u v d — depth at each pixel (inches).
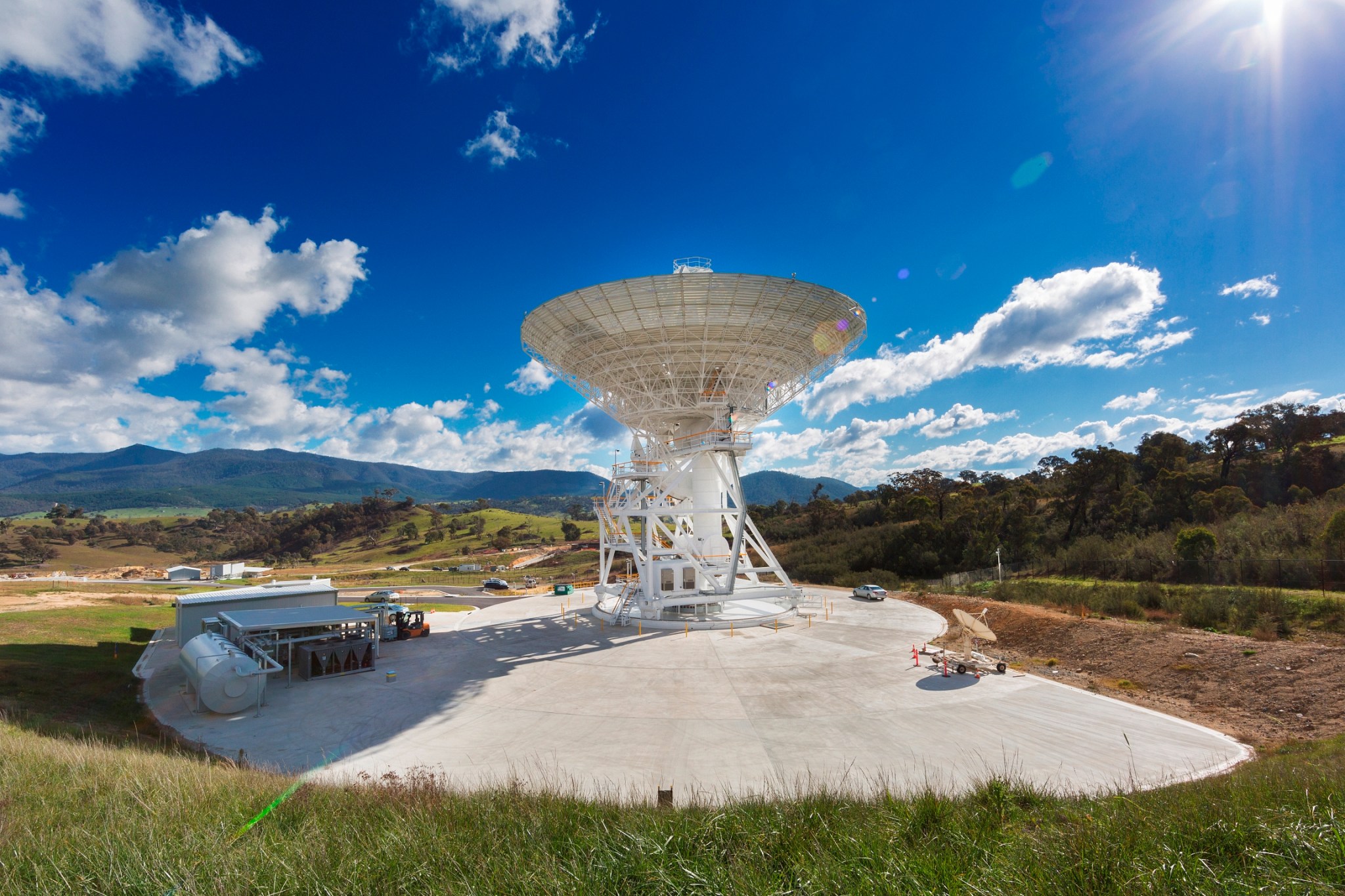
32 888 215.9
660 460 1587.1
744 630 1380.4
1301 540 1515.7
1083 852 227.3
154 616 1667.1
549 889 214.5
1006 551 2343.8
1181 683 891.4
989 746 695.7
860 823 296.7
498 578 3112.7
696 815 315.9
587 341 1406.3
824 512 4025.6
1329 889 195.9
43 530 7495.1
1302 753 610.9
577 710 858.8
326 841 259.8
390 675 1034.7
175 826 282.7
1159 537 1850.4
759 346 1424.7
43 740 582.2
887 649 1188.5
